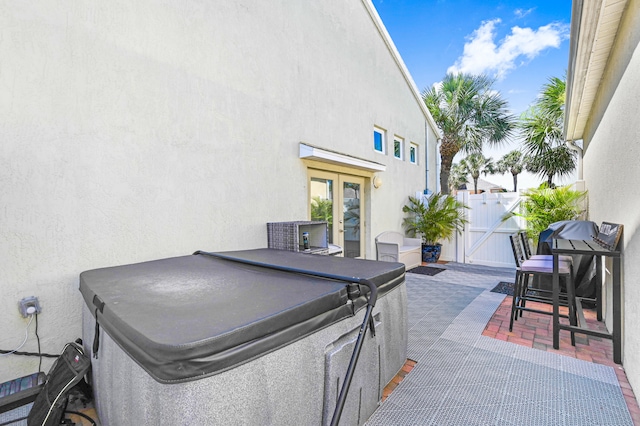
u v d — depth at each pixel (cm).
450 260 844
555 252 307
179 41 338
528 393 233
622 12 278
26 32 241
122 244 292
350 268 261
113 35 288
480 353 299
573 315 344
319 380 168
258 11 428
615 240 282
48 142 250
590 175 514
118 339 151
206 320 143
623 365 269
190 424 115
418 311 426
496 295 505
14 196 235
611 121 339
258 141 424
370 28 701
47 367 250
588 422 202
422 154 953
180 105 337
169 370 117
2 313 231
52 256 253
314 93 529
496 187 3136
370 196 680
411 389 240
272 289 197
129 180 297
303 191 498
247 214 407
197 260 304
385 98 757
